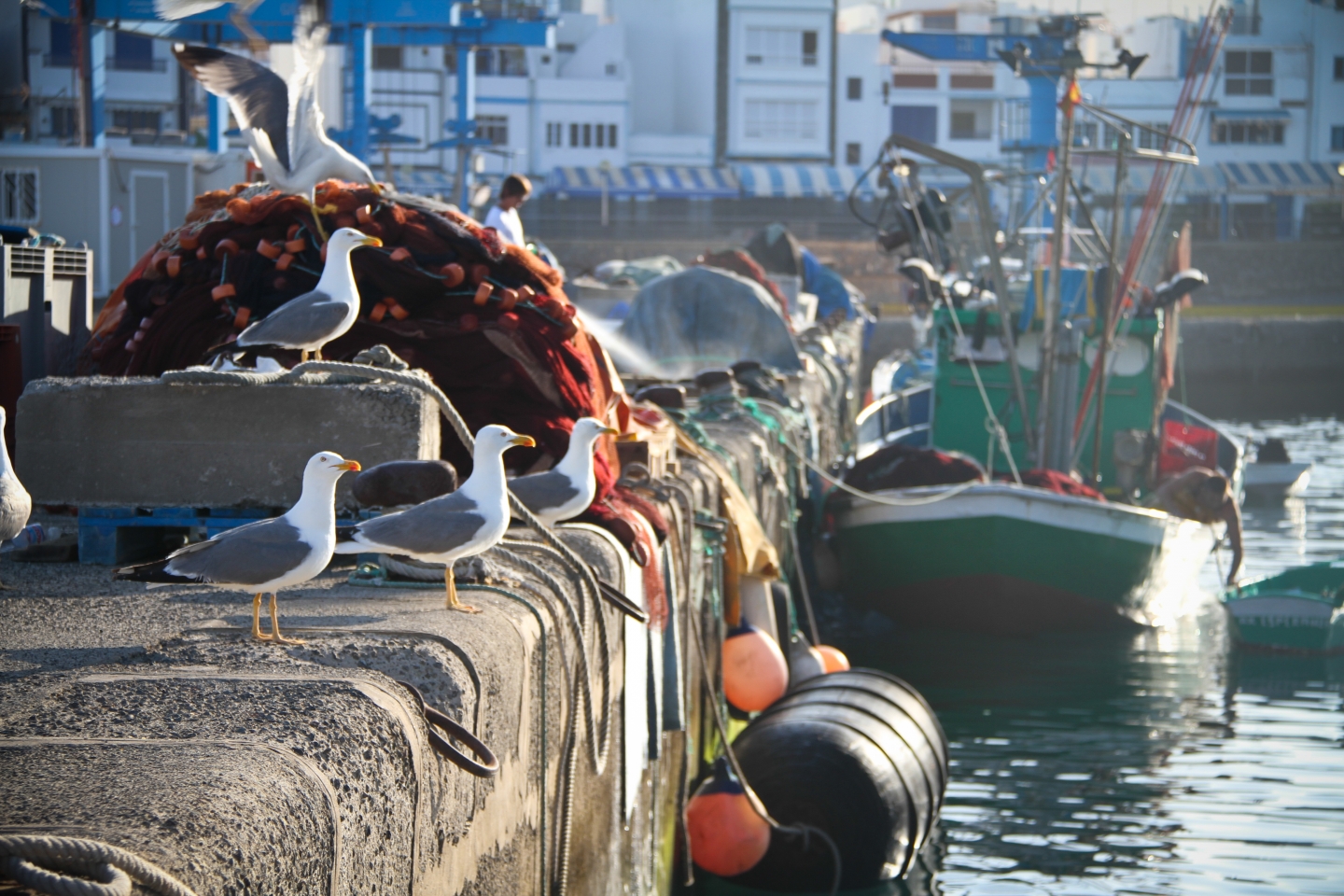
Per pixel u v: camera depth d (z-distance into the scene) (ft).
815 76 249.34
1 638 14.05
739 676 34.50
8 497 14.56
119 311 26.04
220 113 80.53
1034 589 53.11
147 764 9.44
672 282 62.49
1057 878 30.22
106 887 7.03
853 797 27.53
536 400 24.34
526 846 15.49
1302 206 251.60
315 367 18.76
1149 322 60.13
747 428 44.93
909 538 53.47
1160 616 57.52
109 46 163.73
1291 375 197.36
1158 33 252.62
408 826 11.18
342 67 141.79
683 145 245.24
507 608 16.06
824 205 233.14
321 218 24.44
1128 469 60.49
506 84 233.55
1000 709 44.65
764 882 27.96
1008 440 61.77
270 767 9.60
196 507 18.71
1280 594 53.42
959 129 252.62
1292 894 29.43
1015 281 64.44
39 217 58.95
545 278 25.85
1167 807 34.99
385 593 16.98
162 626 14.74
